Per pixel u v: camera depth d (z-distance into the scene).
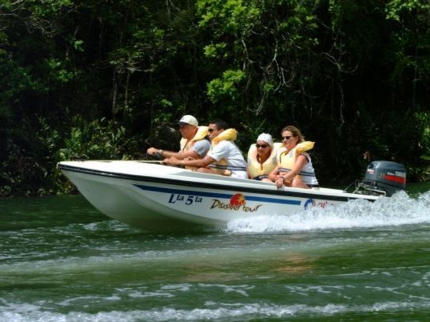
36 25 37.44
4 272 13.98
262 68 40.12
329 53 44.09
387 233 17.91
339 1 41.22
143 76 41.88
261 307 11.05
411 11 44.19
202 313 10.81
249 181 18.77
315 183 19.95
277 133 42.28
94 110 40.44
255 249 15.86
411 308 10.95
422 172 42.91
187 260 14.69
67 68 39.62
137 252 16.02
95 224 21.48
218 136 19.36
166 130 40.53
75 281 12.84
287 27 40.22
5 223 22.09
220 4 38.00
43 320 10.52
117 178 17.80
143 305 11.17
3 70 36.62
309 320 10.49
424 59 44.78
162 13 40.12
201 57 40.59
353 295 11.58
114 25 40.62
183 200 18.33
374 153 43.50
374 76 46.62
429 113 45.34
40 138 37.19
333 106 45.28
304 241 16.84
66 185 36.12
